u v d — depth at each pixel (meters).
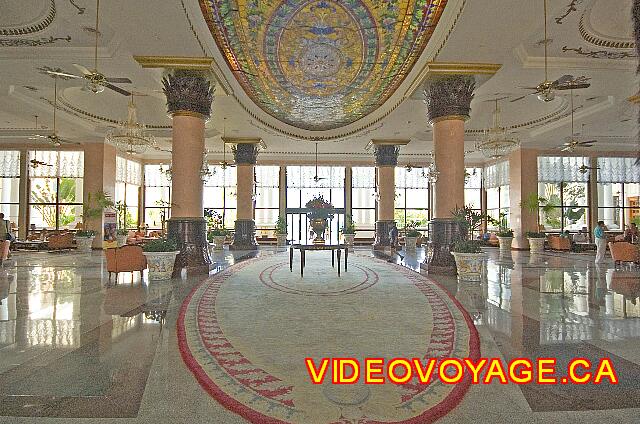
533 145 18.05
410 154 21.36
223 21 7.64
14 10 7.17
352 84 11.09
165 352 3.75
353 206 24.30
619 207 19.41
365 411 2.63
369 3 7.26
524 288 7.27
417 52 8.84
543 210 18.05
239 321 4.91
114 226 18.08
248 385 3.02
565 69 9.20
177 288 7.27
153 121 15.14
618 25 7.57
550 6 6.60
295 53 9.18
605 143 17.83
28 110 12.90
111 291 6.95
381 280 8.34
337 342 4.05
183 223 9.19
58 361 3.50
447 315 5.19
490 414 2.60
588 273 9.44
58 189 18.97
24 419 2.51
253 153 17.52
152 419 2.52
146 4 6.64
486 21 7.08
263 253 15.80
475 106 12.91
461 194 9.33
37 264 11.28
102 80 7.05
